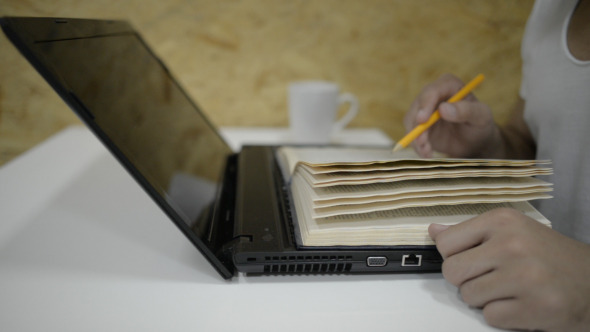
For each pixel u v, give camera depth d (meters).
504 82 0.82
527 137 0.52
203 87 0.79
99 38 0.36
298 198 0.34
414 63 0.81
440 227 0.29
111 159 0.61
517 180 0.32
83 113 0.25
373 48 0.79
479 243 0.27
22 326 0.24
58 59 0.26
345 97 0.74
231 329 0.24
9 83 0.71
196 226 0.30
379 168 0.29
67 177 0.52
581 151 0.37
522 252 0.24
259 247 0.29
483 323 0.26
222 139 0.62
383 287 0.29
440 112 0.39
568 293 0.22
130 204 0.44
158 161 0.33
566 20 0.40
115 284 0.29
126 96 0.35
